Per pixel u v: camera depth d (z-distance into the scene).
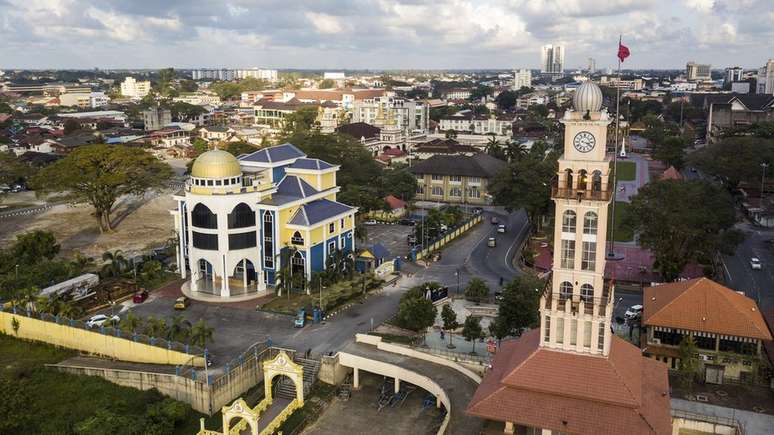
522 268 124.62
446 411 73.69
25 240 122.38
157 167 164.50
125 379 82.31
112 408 75.69
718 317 79.00
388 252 134.62
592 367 58.44
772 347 79.00
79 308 99.62
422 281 117.31
